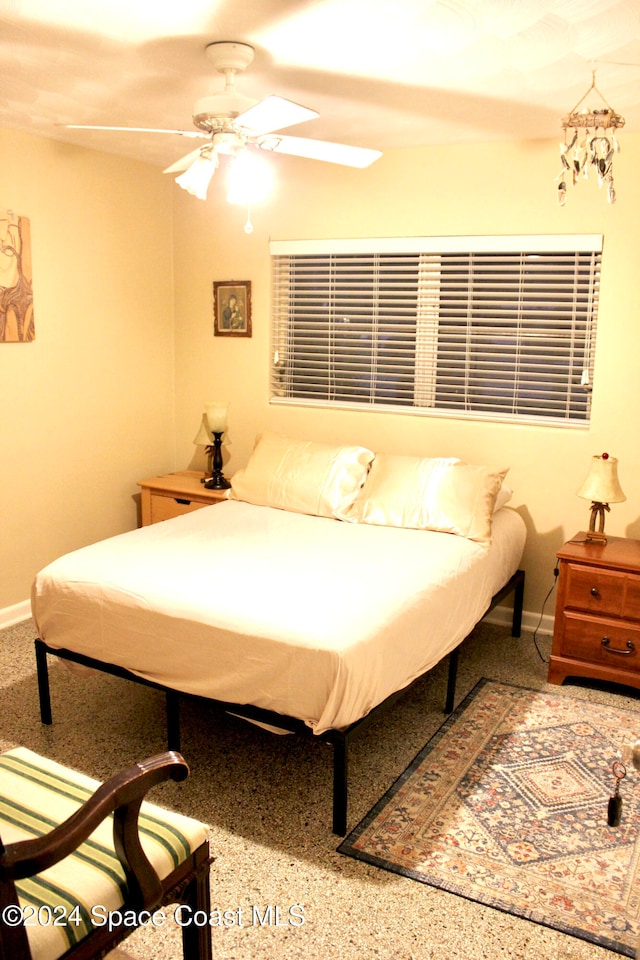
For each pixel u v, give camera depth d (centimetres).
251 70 274
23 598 413
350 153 268
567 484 387
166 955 196
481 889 216
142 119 353
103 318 440
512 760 281
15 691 328
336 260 432
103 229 432
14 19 232
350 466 384
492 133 362
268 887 216
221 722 306
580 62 259
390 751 287
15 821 166
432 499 357
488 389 404
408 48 249
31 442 407
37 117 351
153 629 265
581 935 200
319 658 231
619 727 306
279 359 462
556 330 385
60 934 141
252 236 453
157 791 259
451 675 312
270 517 373
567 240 369
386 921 204
